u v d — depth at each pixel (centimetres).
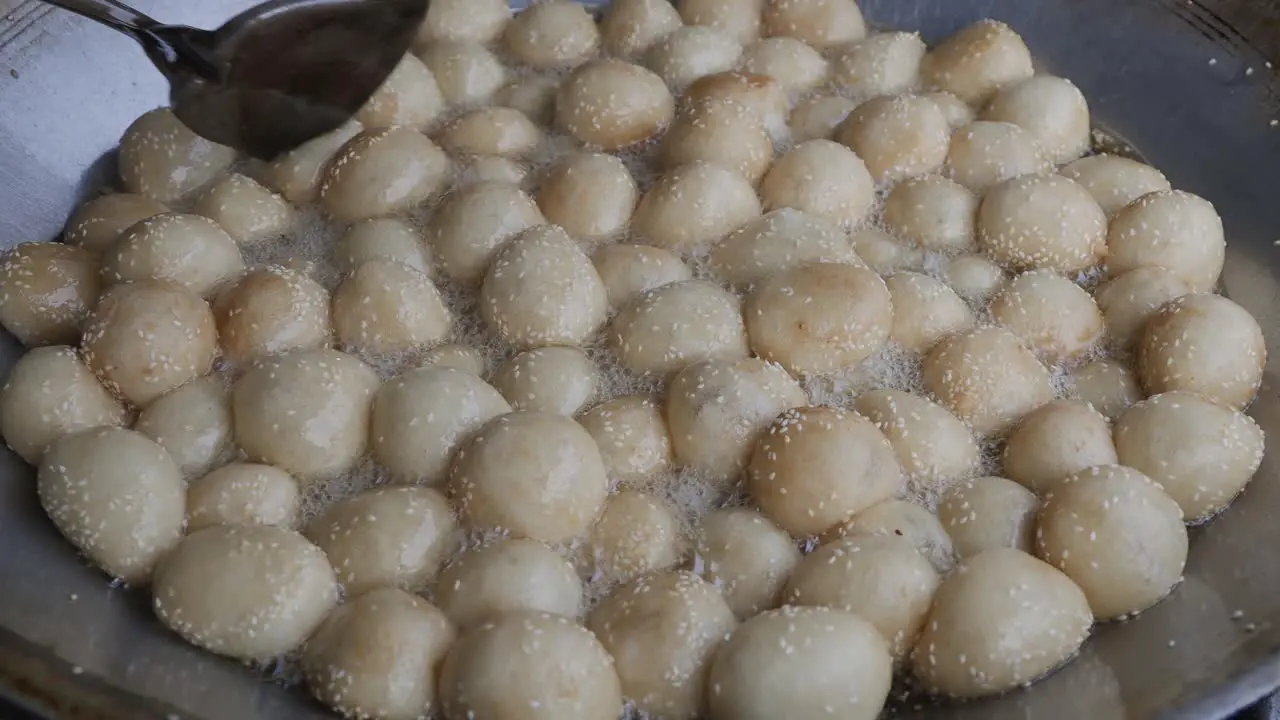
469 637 67
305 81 82
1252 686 65
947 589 69
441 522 71
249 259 81
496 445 71
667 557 72
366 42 84
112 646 68
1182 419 73
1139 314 78
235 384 75
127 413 76
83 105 85
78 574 71
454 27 90
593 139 85
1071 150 86
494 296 77
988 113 87
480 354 78
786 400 74
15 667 65
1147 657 68
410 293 77
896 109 83
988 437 76
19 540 71
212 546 70
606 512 72
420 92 86
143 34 79
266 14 83
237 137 81
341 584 70
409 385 74
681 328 76
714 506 74
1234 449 73
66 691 65
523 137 85
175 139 83
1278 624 67
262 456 73
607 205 81
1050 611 68
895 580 69
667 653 68
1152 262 80
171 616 69
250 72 81
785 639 67
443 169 83
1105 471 71
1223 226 83
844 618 68
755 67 88
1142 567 70
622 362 77
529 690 66
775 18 91
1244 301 80
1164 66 87
